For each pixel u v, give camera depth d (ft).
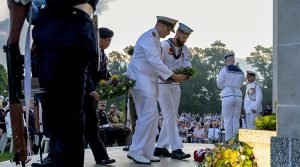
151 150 23.06
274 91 29.25
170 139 24.99
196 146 33.35
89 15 9.82
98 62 10.71
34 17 9.61
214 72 288.92
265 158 15.64
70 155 9.43
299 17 12.21
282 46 12.54
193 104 275.80
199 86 278.05
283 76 12.51
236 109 37.47
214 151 16.78
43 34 9.37
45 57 9.36
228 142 17.10
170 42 26.32
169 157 25.48
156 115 22.71
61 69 9.24
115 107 53.83
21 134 8.89
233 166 15.98
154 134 22.90
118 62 160.35
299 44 12.19
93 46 9.64
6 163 21.71
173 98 25.61
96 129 21.24
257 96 45.93
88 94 20.71
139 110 22.84
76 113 9.50
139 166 21.27
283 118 12.48
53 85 9.30
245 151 16.03
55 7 9.54
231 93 37.22
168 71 22.85
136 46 23.20
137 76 22.74
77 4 9.61
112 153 27.12
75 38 9.26
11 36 8.94
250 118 46.42
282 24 12.57
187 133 81.30
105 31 22.50
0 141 51.29
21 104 8.94
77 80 9.41
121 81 22.06
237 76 37.27
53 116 9.49
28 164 21.04
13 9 8.91
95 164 21.47
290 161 12.18
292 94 12.30
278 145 12.45
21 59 9.06
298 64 12.19
